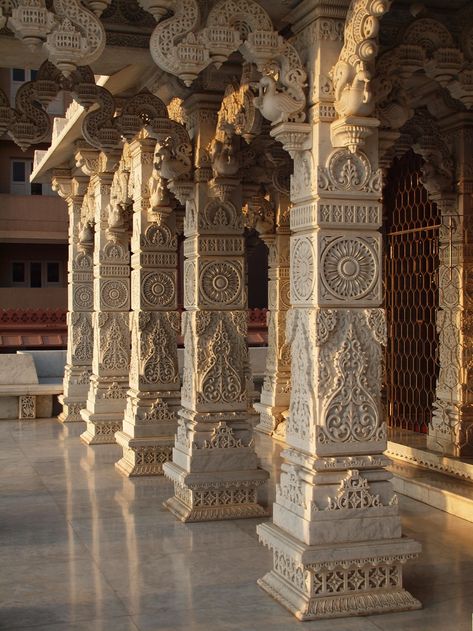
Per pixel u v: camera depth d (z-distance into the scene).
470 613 5.17
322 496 5.20
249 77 6.66
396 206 10.25
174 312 9.82
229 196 7.75
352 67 5.04
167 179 8.30
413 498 8.20
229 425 7.70
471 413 8.50
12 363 15.05
